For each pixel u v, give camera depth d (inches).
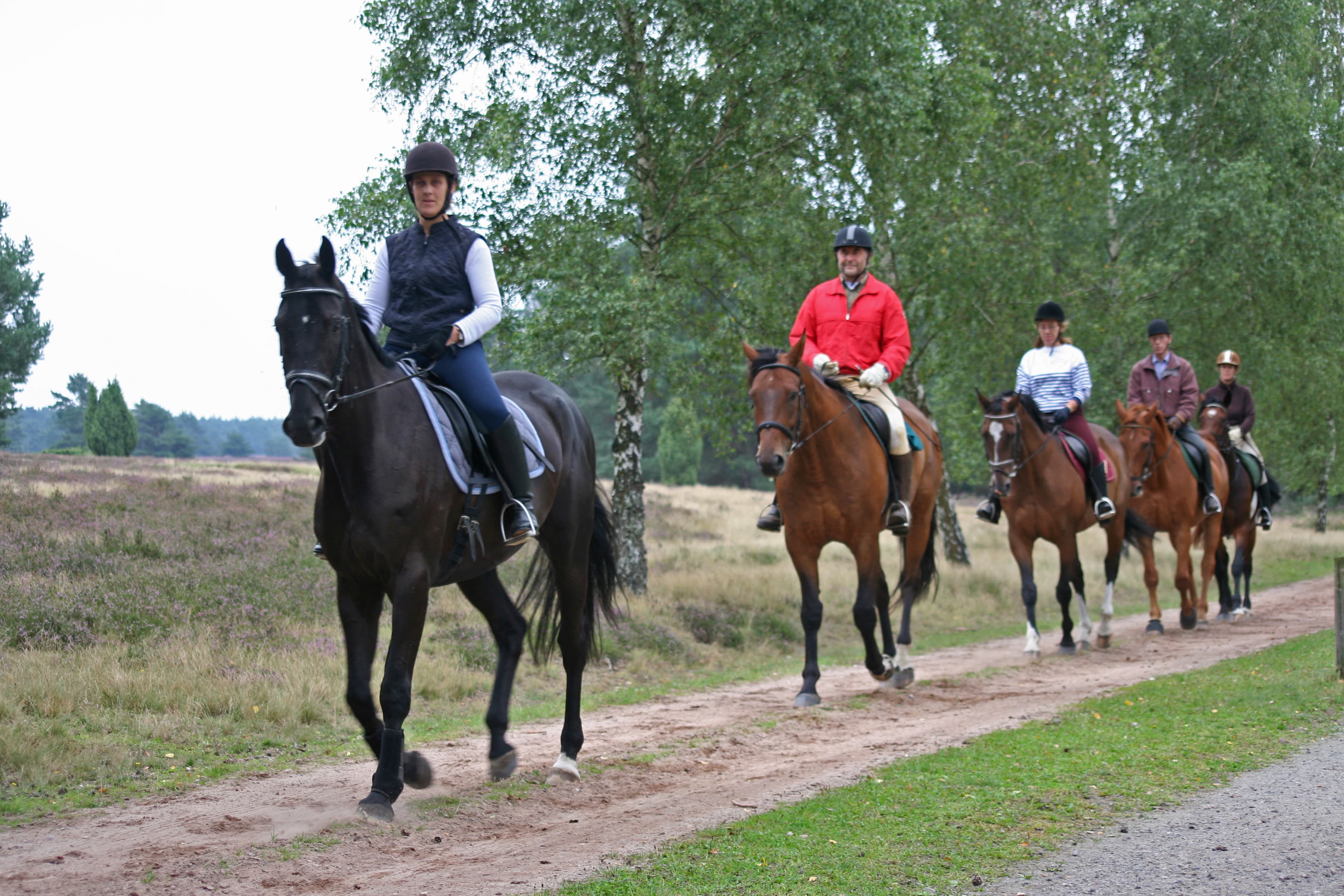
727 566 626.8
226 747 244.8
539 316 477.7
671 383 546.6
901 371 334.6
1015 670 372.8
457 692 326.6
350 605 188.5
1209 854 151.4
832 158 574.9
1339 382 975.6
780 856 154.6
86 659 294.2
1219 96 885.2
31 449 4527.6
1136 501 482.9
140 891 143.6
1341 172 900.0
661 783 212.1
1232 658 361.4
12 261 1529.3
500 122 477.4
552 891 142.4
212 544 478.0
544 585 238.5
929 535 378.3
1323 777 191.0
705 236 542.9
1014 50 789.2
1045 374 430.0
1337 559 286.4
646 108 496.4
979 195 722.2
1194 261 847.1
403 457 179.8
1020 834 163.2
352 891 144.0
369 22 522.6
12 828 176.6
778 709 308.7
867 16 526.3
